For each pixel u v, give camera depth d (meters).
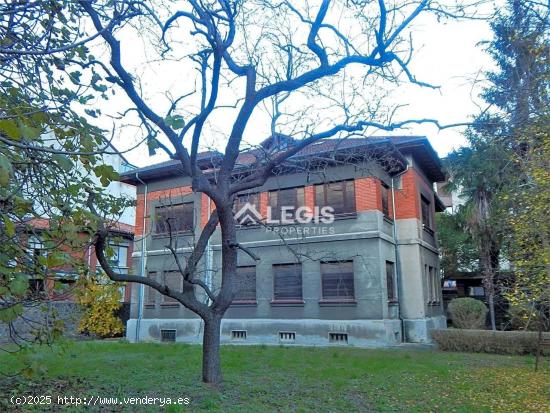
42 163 3.84
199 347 13.74
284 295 16.75
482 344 12.67
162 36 7.90
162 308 19.53
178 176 20.03
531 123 8.35
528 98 8.53
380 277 15.14
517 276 8.57
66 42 4.95
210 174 11.30
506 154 9.64
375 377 8.70
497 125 8.48
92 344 14.38
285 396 6.98
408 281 16.84
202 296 18.12
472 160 15.98
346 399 6.89
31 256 3.85
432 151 17.75
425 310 16.83
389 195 17.53
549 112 8.05
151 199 20.62
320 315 15.83
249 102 8.37
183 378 8.08
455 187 18.70
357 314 15.24
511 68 10.06
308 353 12.35
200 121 7.44
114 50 6.85
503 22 9.85
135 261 20.48
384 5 7.74
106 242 6.73
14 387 7.34
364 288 15.30
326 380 8.28
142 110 6.95
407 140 16.64
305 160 9.20
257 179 8.16
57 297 4.96
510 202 9.25
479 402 6.90
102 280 7.21
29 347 4.46
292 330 16.14
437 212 25.03
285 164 9.39
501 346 12.46
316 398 6.92
